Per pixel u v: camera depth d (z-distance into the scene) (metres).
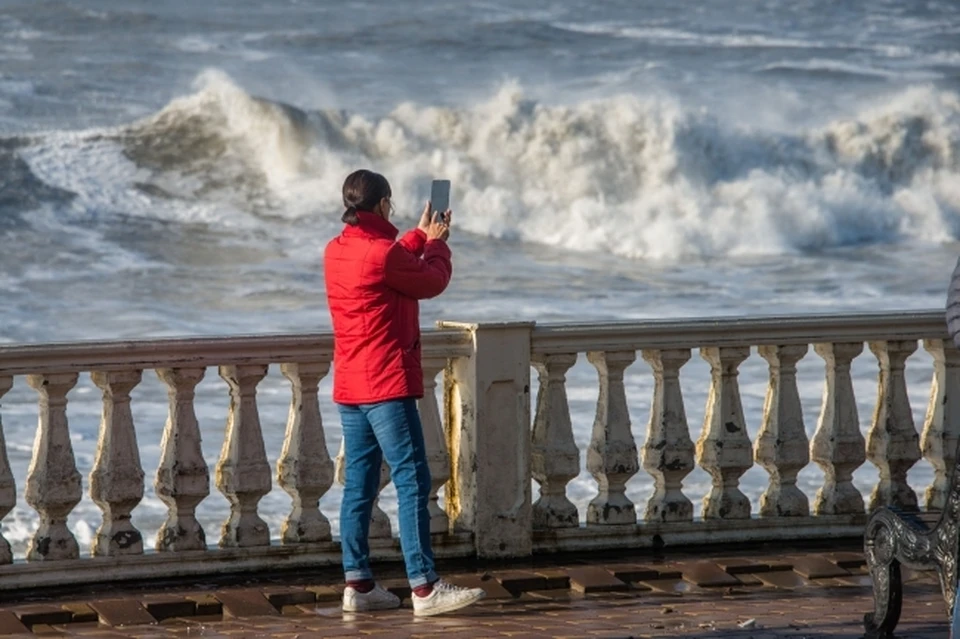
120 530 14.59
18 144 71.19
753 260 66.00
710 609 13.81
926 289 59.66
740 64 83.94
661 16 89.69
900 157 75.31
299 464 15.06
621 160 73.12
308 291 55.75
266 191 71.25
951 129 76.62
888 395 16.83
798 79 82.31
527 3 89.44
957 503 10.73
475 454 15.45
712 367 16.38
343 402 13.47
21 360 13.88
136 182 70.31
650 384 34.88
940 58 86.00
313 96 76.75
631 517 16.12
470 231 69.25
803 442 16.55
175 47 81.75
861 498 16.80
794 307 55.78
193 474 14.73
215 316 51.41
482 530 15.51
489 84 79.62
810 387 34.84
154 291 55.00
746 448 16.38
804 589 14.77
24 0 84.00
